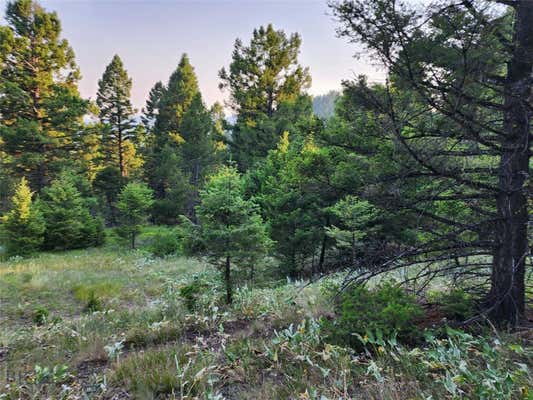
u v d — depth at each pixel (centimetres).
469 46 277
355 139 408
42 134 2117
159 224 2680
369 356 330
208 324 539
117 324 588
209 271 1128
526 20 314
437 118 345
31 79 2170
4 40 2056
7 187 2192
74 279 1132
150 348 424
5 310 818
